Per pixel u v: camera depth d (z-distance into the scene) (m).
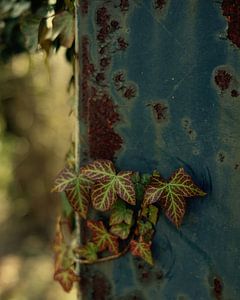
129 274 0.69
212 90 0.64
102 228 0.68
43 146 2.41
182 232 0.67
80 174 0.68
